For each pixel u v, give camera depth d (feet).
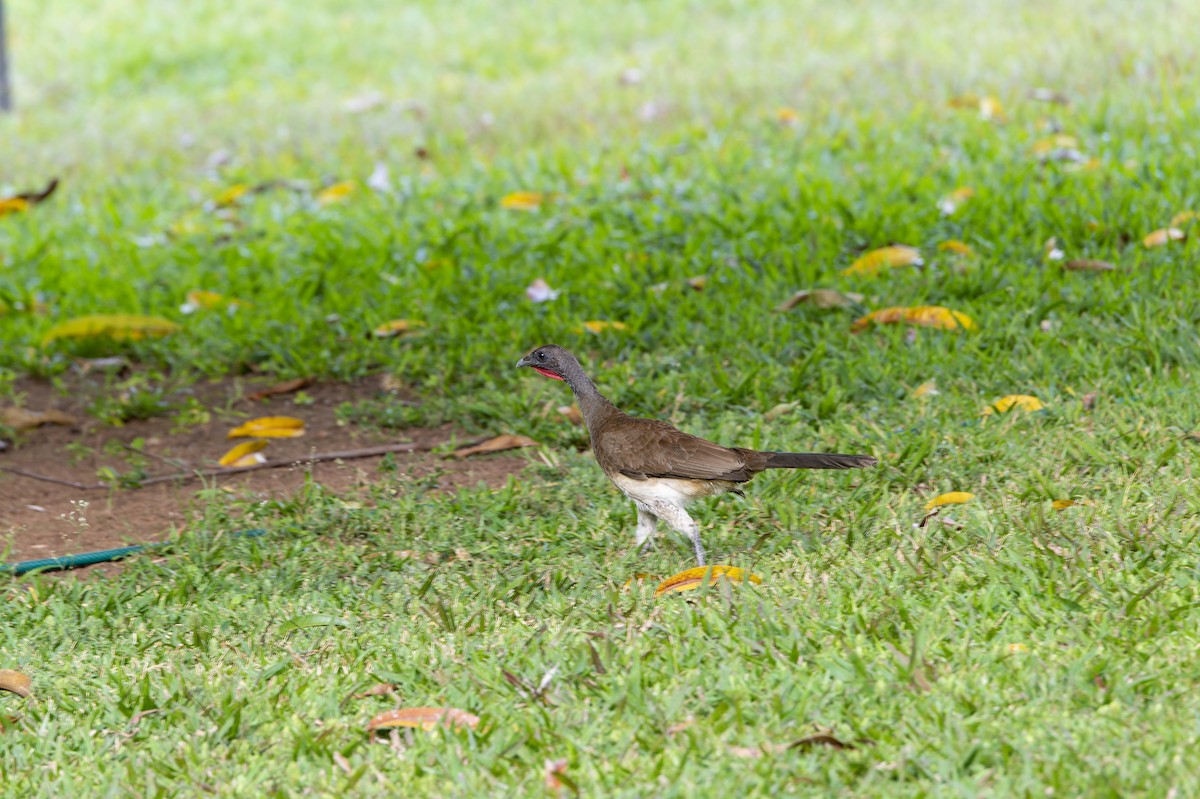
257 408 43.09
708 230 51.49
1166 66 65.92
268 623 27.71
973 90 66.74
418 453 38.40
